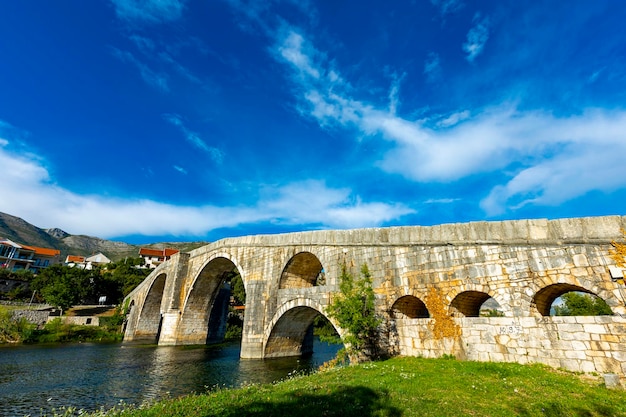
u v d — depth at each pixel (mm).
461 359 14648
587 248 11891
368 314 17422
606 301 11203
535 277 13008
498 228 14438
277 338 28500
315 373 15266
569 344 11789
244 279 32094
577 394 9336
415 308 19062
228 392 11336
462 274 15297
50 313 59031
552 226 12891
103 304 73750
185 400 10562
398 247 18422
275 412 8500
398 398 9328
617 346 10734
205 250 40625
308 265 28234
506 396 9344
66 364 27469
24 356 32094
